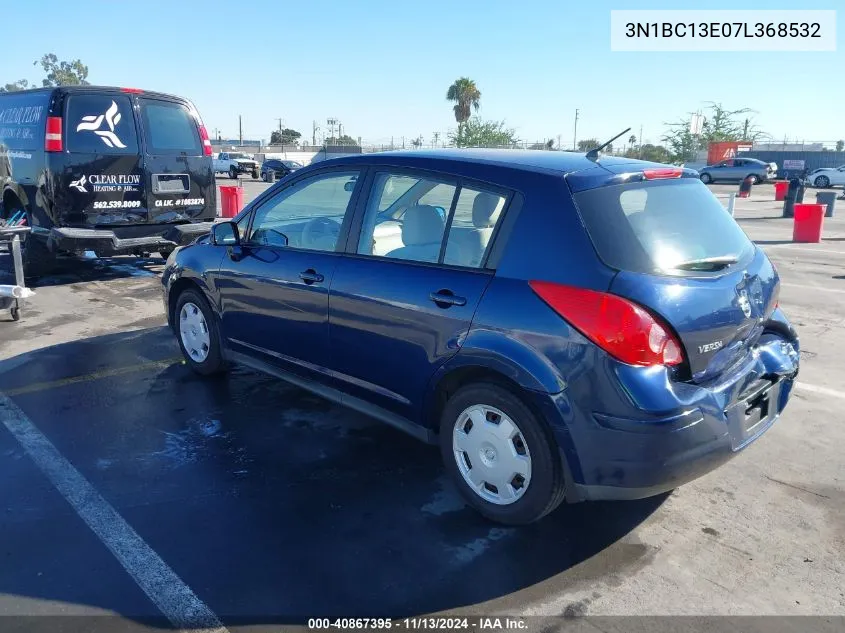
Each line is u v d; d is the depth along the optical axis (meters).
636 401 2.78
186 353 5.36
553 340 2.93
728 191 32.19
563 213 3.04
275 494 3.61
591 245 2.94
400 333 3.54
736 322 3.09
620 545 3.20
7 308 6.78
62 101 7.47
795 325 6.94
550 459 3.07
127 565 3.00
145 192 8.16
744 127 47.97
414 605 2.78
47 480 3.72
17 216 8.42
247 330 4.64
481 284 3.20
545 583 2.92
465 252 3.36
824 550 3.17
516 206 3.20
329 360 4.04
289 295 4.18
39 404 4.76
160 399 4.88
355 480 3.77
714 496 3.64
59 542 3.16
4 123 8.22
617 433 2.83
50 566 2.98
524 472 3.17
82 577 2.92
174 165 8.42
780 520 3.42
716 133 47.34
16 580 2.89
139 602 2.77
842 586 2.92
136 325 6.76
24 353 5.88
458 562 3.06
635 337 2.78
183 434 4.32
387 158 3.82
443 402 3.57
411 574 2.97
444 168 3.53
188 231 8.29
